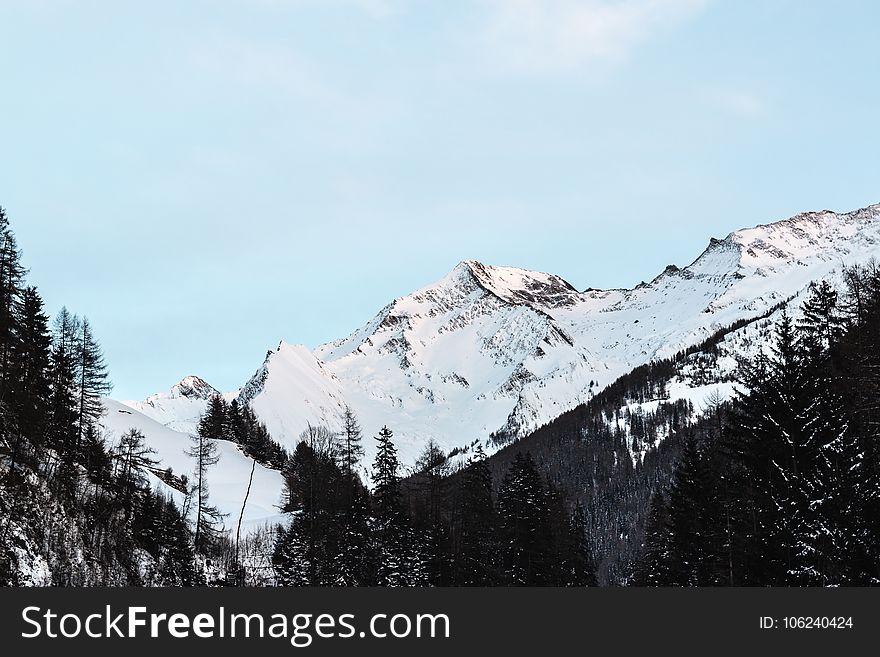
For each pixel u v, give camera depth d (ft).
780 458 173.88
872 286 202.39
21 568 236.43
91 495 309.01
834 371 192.34
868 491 156.04
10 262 295.89
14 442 274.77
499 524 322.55
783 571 169.48
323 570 308.40
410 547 302.04
